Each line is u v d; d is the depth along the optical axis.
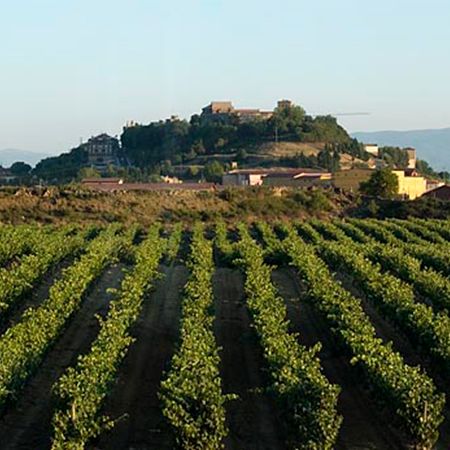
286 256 52.47
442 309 35.97
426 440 21.67
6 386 23.62
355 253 47.91
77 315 38.59
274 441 23.09
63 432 20.72
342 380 28.61
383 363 24.42
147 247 52.84
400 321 32.06
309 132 195.75
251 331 33.03
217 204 91.69
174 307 42.09
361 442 22.84
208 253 51.25
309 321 38.06
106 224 80.00
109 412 25.25
